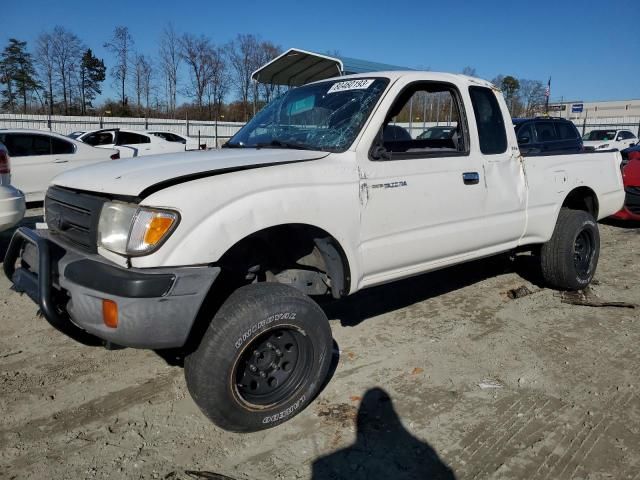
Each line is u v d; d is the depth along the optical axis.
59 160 9.13
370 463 2.52
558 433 2.75
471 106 3.77
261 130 3.82
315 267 3.26
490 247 4.00
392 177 3.22
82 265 2.50
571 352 3.71
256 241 3.01
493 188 3.85
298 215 2.77
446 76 3.71
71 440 2.65
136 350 3.65
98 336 2.45
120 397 3.06
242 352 2.55
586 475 2.44
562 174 4.53
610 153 5.29
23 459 2.50
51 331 3.94
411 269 3.48
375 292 4.97
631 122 42.75
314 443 2.67
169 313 2.35
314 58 9.90
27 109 51.47
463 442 2.68
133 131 16.45
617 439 2.71
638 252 6.73
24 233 2.87
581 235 4.81
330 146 3.18
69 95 53.09
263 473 2.44
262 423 2.71
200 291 2.40
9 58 50.31
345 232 3.00
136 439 2.67
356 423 2.84
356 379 3.31
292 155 2.97
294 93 3.95
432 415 2.92
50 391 3.10
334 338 3.93
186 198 2.44
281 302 2.63
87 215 2.65
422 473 2.45
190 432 2.74
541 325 4.20
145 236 2.38
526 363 3.54
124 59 46.56
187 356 2.60
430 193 3.42
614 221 9.06
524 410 2.97
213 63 49.50
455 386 3.23
